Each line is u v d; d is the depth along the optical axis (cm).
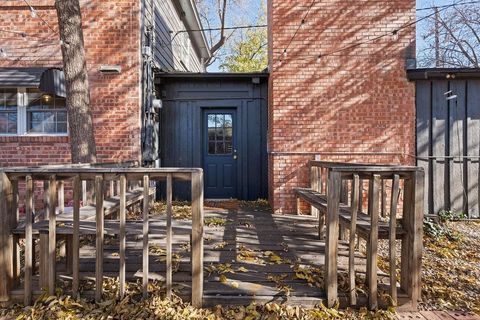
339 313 285
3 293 294
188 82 761
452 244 488
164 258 367
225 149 788
